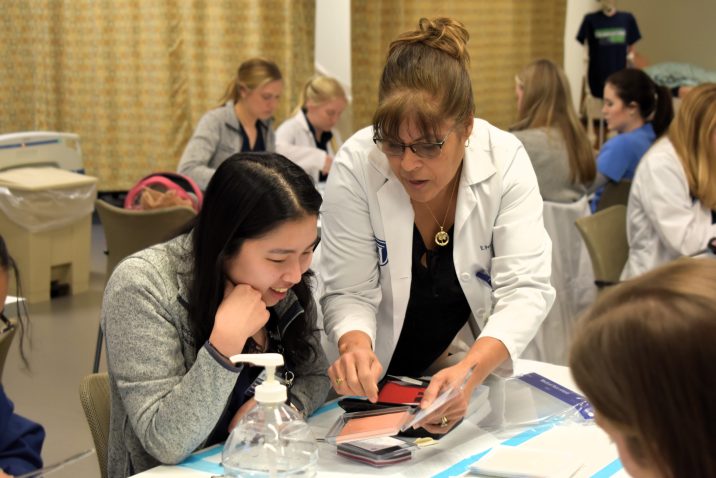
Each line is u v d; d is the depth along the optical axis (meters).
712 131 3.30
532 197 1.96
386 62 1.78
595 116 8.50
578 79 9.07
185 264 1.65
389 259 1.93
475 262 1.94
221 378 1.52
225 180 1.58
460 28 1.75
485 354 1.76
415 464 1.56
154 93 6.65
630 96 4.79
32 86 6.64
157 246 1.69
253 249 1.56
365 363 1.69
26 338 4.47
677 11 9.43
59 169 5.30
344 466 1.56
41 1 6.49
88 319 4.83
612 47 8.38
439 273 1.95
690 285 0.75
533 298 1.87
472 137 1.94
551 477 1.47
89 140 6.76
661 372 0.72
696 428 0.71
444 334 2.03
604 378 0.76
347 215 1.94
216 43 6.54
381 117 1.71
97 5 6.54
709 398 0.70
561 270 3.96
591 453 1.60
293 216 1.55
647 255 3.49
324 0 6.62
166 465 1.56
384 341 2.01
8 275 1.94
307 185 1.59
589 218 3.56
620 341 0.75
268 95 4.70
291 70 6.59
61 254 5.20
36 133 5.28
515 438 1.68
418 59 1.70
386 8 6.98
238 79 4.73
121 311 1.60
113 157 6.79
